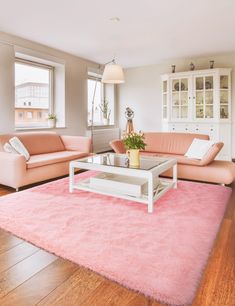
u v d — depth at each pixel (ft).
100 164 9.09
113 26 12.63
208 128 18.33
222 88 17.92
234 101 18.70
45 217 7.45
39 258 5.37
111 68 12.09
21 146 11.42
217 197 9.39
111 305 4.05
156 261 5.17
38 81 17.06
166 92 19.85
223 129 18.01
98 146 20.80
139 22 12.12
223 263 5.22
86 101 19.86
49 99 17.85
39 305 4.05
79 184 9.92
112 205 8.50
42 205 8.46
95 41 15.02
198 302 4.11
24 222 7.09
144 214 7.72
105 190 8.96
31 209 8.09
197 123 18.67
